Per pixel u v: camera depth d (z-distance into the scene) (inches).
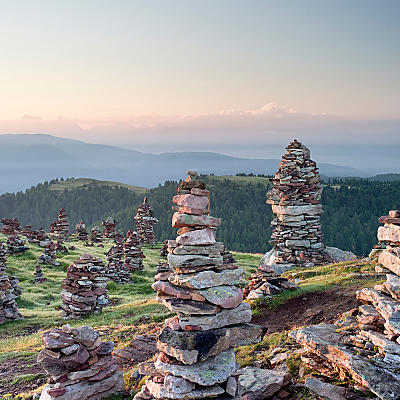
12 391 543.8
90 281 994.1
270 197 1186.0
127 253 1771.7
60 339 457.1
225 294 371.9
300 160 1138.0
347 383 375.9
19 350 737.6
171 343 361.7
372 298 415.5
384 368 353.1
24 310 1135.6
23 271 1636.3
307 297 668.1
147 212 2701.8
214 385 354.9
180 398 345.1
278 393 401.1
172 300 378.9
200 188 388.2
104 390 473.7
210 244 386.9
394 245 425.7
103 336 780.6
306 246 1122.0
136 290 1449.3
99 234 2674.7
